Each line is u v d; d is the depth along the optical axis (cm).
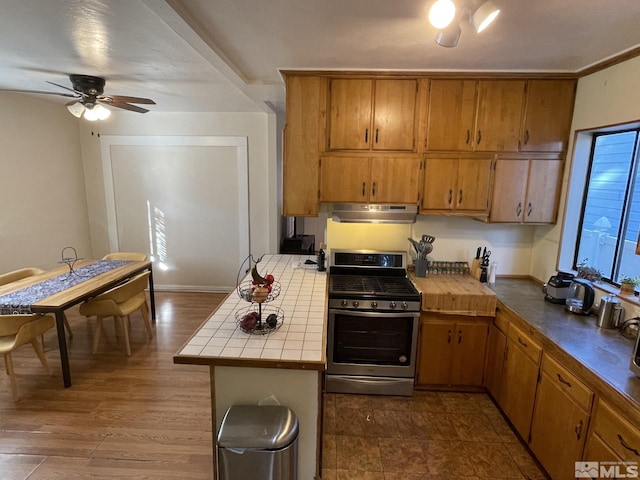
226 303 257
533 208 307
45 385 313
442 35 177
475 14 161
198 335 204
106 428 263
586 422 186
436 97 294
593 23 186
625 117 238
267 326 213
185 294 542
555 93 289
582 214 298
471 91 292
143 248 545
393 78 292
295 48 235
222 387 191
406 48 232
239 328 213
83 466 230
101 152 518
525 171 301
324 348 192
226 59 253
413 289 304
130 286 364
